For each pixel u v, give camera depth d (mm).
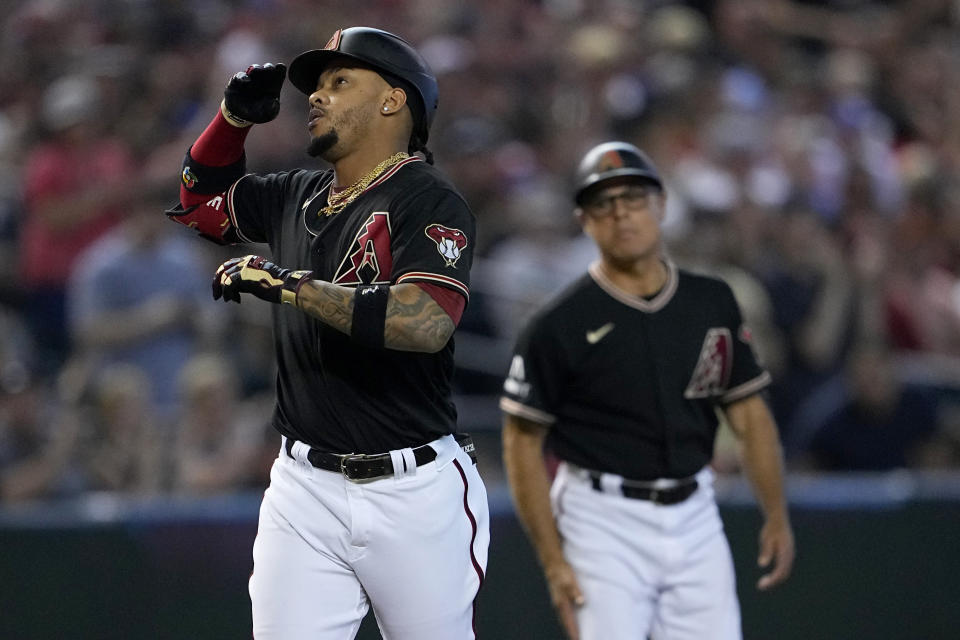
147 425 23406
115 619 19062
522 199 29188
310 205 11406
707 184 31125
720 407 15344
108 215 28078
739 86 38969
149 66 33344
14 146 31656
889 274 30938
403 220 10719
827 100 41219
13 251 28641
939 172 35656
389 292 10242
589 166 14531
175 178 27859
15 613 18859
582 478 14688
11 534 18891
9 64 33625
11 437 22797
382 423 10977
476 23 38406
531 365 14711
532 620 19750
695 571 14555
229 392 23484
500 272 27906
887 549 20938
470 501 11438
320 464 11078
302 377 11125
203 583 19297
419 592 11086
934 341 30594
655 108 35250
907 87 44656
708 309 14766
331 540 11062
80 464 22953
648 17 42188
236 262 10352
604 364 14508
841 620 20750
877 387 25938
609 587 14398
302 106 31406
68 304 27969
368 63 11039
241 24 35625
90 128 29062
